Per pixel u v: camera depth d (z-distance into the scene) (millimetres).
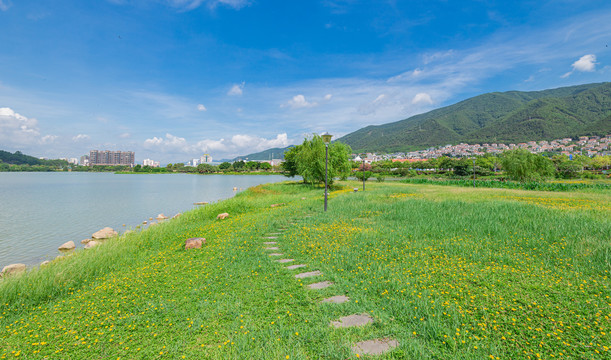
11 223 23422
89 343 4945
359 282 6938
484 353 4184
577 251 8531
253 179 106375
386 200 22031
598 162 84000
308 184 49688
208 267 8680
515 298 5758
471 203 18000
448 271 7438
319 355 4273
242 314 5621
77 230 20984
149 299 6652
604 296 5703
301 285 6898
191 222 18172
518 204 16672
